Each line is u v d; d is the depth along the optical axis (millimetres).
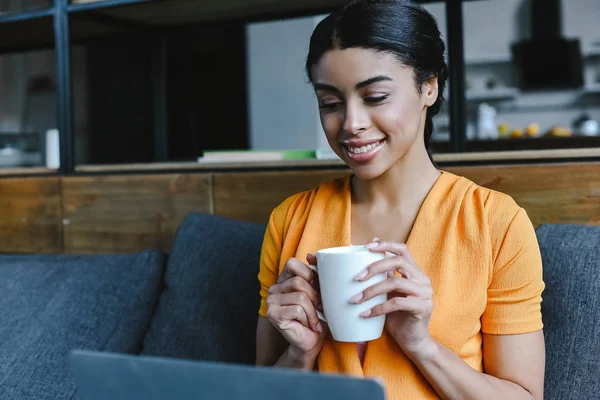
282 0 1569
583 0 5578
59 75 1669
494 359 859
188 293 1245
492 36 5824
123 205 1598
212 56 4930
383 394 477
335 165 1356
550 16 5656
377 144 847
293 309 806
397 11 833
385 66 812
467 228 869
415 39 837
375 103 825
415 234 883
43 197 1696
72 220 1666
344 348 843
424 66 854
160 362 536
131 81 4785
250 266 1213
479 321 870
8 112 4320
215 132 5004
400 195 923
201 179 1499
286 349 973
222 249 1262
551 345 948
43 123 4305
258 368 508
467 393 788
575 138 1476
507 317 849
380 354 834
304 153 1445
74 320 1264
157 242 1562
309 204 1000
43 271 1380
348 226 929
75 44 1966
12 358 1208
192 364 525
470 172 1212
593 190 1124
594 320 927
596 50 5551
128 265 1358
